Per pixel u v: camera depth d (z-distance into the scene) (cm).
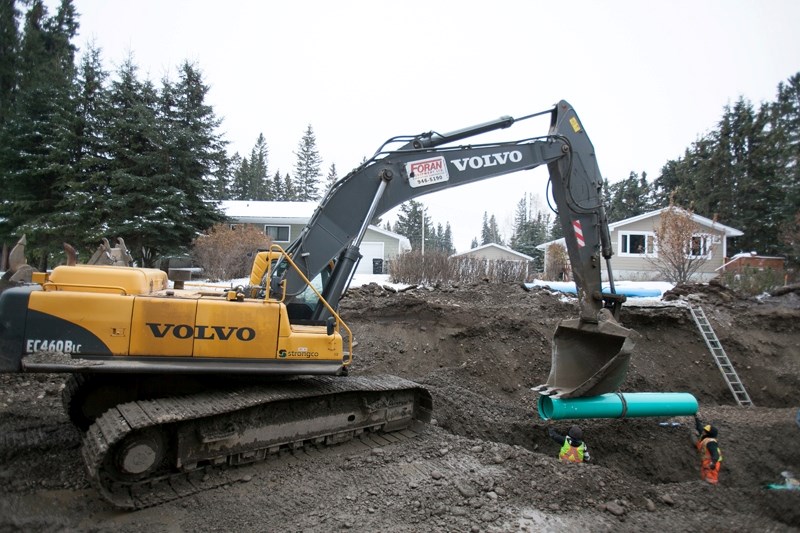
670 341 1055
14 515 423
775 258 2373
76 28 2823
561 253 2448
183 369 492
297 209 3094
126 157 2002
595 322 670
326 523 422
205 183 2144
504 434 793
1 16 2086
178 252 2058
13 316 464
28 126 2031
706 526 456
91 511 441
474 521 430
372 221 641
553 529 425
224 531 412
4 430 598
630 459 754
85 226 1928
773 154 3080
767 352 1055
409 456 556
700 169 3316
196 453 483
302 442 564
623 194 4800
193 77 2223
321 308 621
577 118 721
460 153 682
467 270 1725
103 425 448
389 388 593
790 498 511
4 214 2022
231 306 512
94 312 477
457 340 1023
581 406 657
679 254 1788
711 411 865
